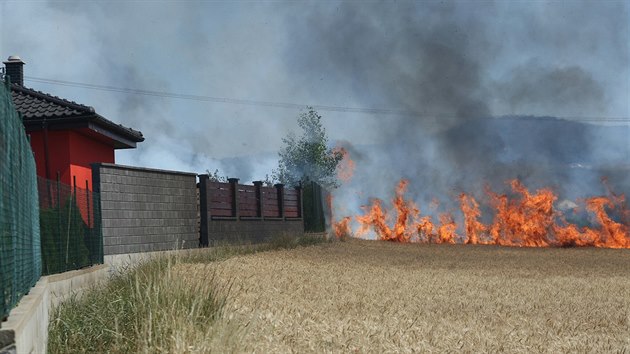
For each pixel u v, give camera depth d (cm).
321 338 900
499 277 2097
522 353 934
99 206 1922
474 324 1147
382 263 2514
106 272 1816
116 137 2681
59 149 2370
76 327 999
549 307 1457
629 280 2100
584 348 992
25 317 580
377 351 861
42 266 1255
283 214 3484
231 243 2866
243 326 890
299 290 1502
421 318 1186
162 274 1350
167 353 794
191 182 2658
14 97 2473
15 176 712
